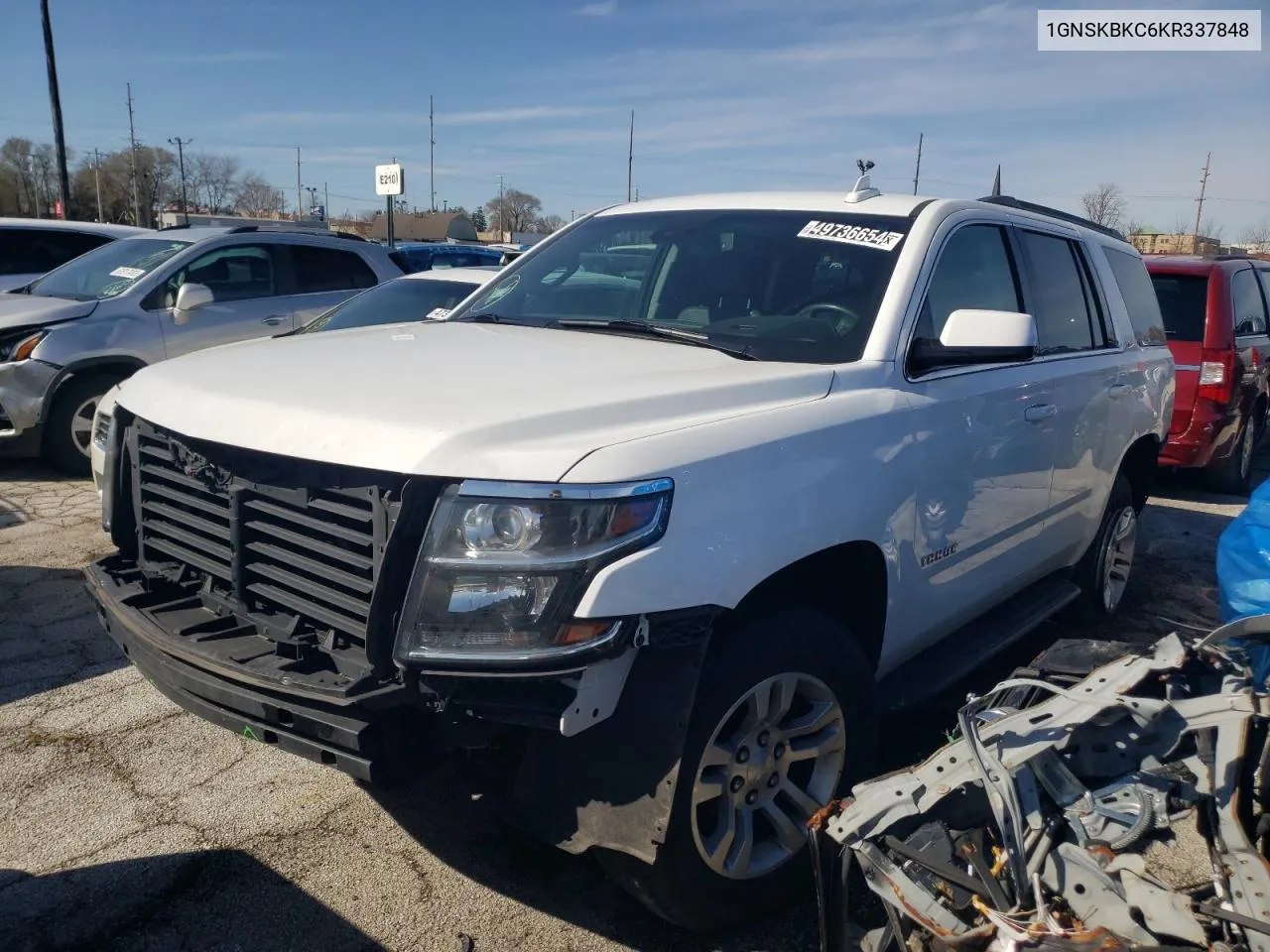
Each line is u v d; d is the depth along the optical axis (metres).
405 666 2.29
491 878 3.08
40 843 3.19
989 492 3.69
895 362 3.26
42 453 7.83
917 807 2.18
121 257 9.02
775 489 2.67
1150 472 5.55
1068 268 4.67
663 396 2.70
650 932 2.88
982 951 1.99
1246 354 8.53
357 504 2.46
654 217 4.23
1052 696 2.63
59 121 25.70
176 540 3.02
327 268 9.59
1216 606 5.85
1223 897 1.93
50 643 4.73
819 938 2.89
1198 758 2.06
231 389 2.84
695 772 2.55
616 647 2.28
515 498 2.27
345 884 3.03
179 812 3.38
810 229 3.78
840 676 2.96
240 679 2.48
